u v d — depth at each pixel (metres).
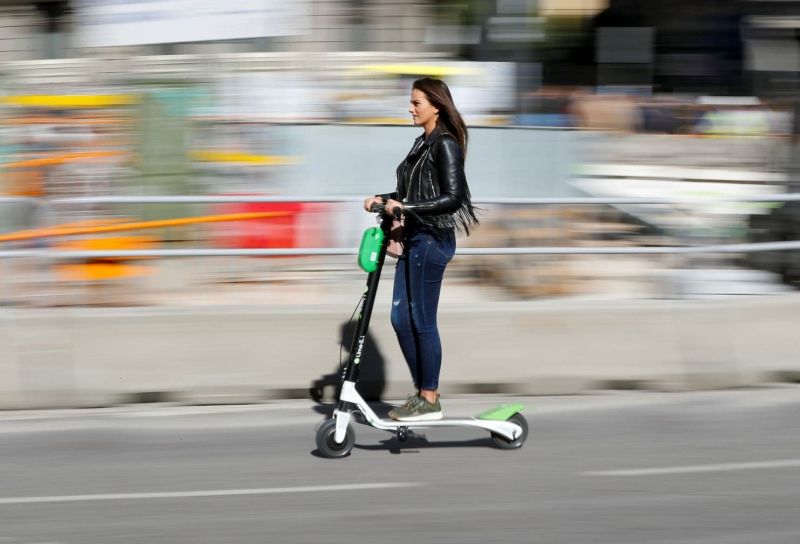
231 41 10.10
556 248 7.02
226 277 7.06
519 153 9.88
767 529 4.38
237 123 9.99
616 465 5.25
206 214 7.30
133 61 10.10
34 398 6.26
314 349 6.55
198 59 10.06
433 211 5.25
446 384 6.57
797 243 7.04
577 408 6.34
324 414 6.22
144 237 7.17
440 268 5.43
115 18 10.12
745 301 6.94
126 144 9.91
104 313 6.44
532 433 5.83
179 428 5.92
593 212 7.27
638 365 6.73
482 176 9.84
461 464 5.28
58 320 6.38
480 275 7.33
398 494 4.82
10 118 9.87
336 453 5.37
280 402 6.48
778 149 10.03
